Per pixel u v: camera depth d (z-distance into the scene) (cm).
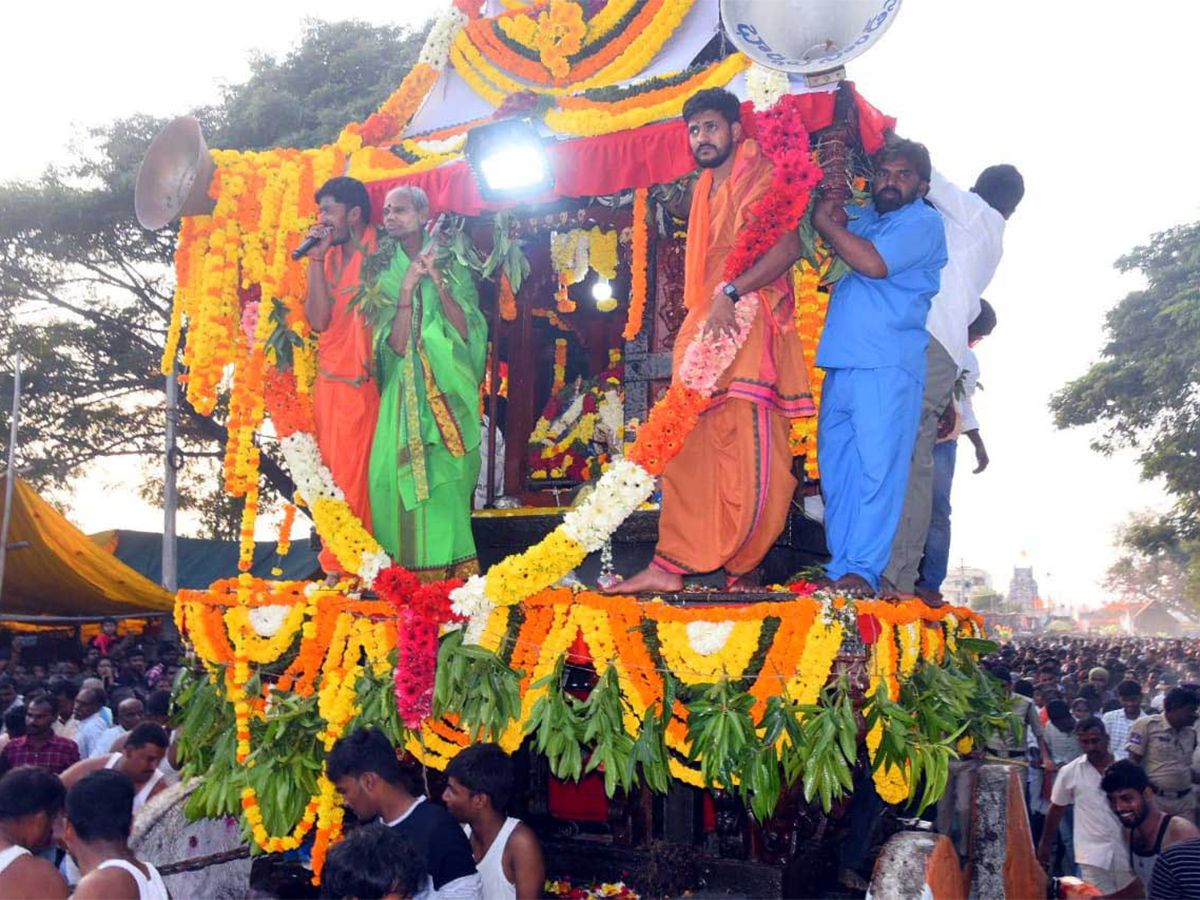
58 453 2131
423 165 555
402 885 308
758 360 434
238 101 2089
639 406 557
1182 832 537
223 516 2353
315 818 475
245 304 539
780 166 417
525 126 478
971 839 527
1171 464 3062
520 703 433
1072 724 975
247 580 495
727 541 433
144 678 1580
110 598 1839
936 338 492
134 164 1989
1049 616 11762
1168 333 3028
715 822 557
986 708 539
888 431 440
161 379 2081
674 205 507
